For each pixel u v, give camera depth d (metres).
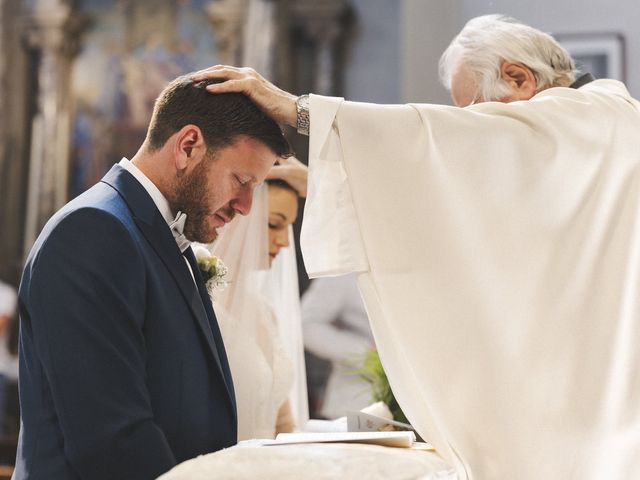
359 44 8.60
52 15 9.12
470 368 2.01
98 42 9.28
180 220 2.16
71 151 9.16
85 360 1.84
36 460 1.92
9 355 8.56
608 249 2.09
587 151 2.12
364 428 2.52
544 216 2.06
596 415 2.01
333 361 6.69
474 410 2.01
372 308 2.07
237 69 2.20
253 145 2.14
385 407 3.07
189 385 2.05
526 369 2.01
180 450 2.01
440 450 2.00
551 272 2.05
